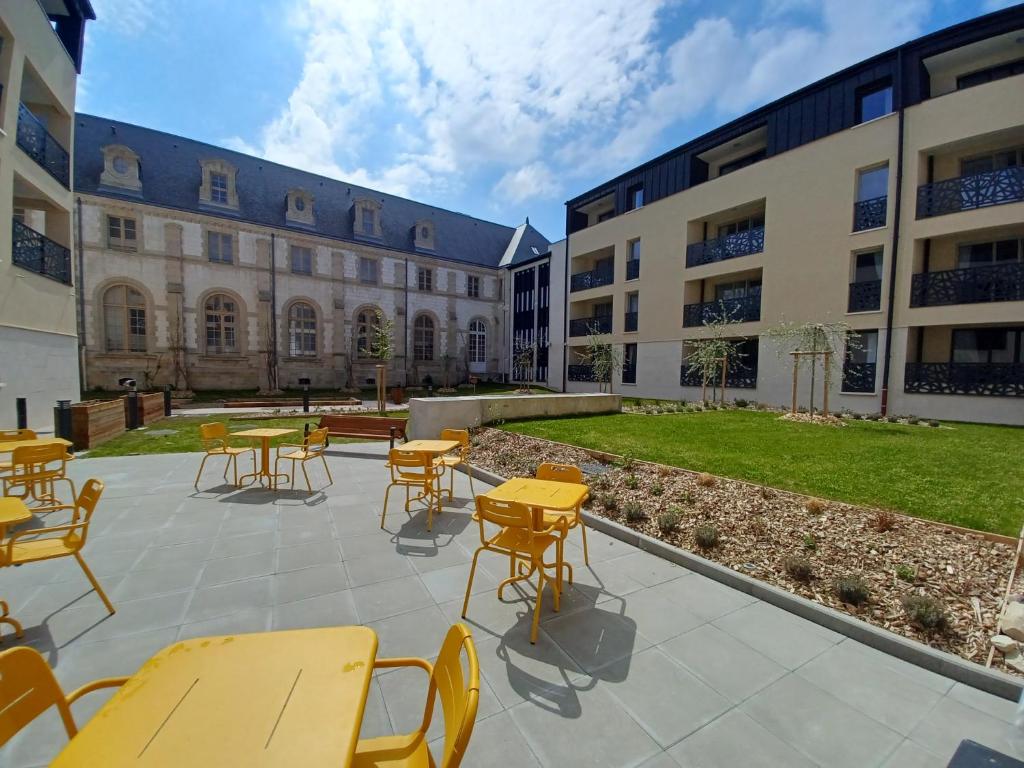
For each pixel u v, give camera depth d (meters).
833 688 2.48
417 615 3.15
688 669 2.62
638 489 5.68
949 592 3.29
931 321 12.45
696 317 18.78
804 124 15.23
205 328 25.56
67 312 11.86
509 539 3.36
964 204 11.98
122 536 4.54
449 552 4.24
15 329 9.46
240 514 5.26
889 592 3.35
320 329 29.12
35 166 10.54
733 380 17.38
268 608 3.21
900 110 12.90
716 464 6.50
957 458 6.86
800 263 15.23
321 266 29.12
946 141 12.21
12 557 2.89
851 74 14.06
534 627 2.88
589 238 24.44
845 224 14.15
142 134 26.02
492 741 2.07
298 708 1.25
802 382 15.22
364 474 7.35
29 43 9.98
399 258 32.38
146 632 2.88
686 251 19.16
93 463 7.89
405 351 32.72
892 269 13.09
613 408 13.37
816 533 4.20
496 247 39.41
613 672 2.58
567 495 3.47
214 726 1.18
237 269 26.28
